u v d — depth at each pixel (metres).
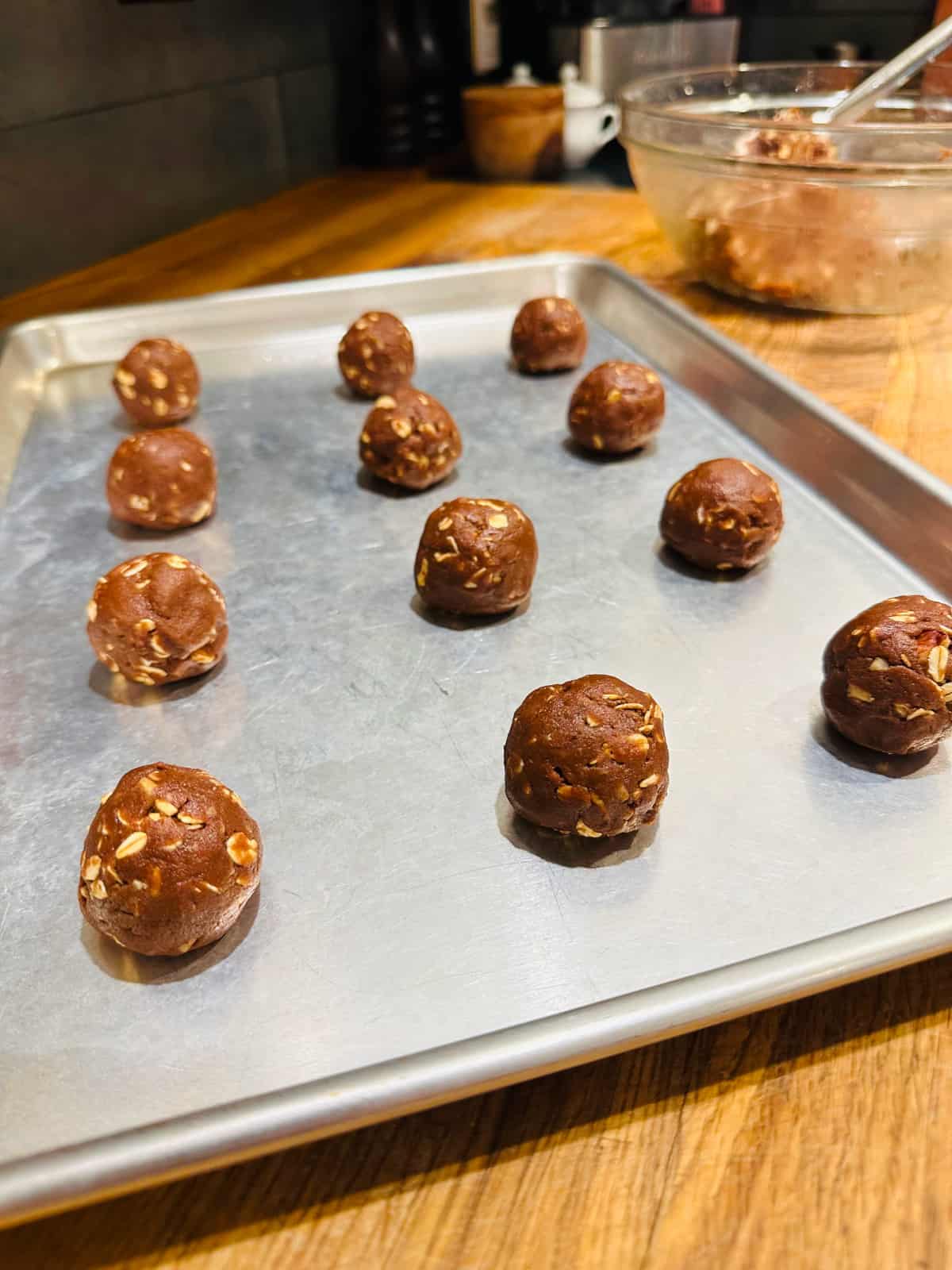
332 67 0.76
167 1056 0.20
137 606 0.29
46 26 0.53
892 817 0.25
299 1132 0.17
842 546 0.36
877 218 0.46
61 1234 0.18
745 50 0.85
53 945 0.23
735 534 0.33
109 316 0.50
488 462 0.42
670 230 0.55
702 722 0.29
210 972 0.22
